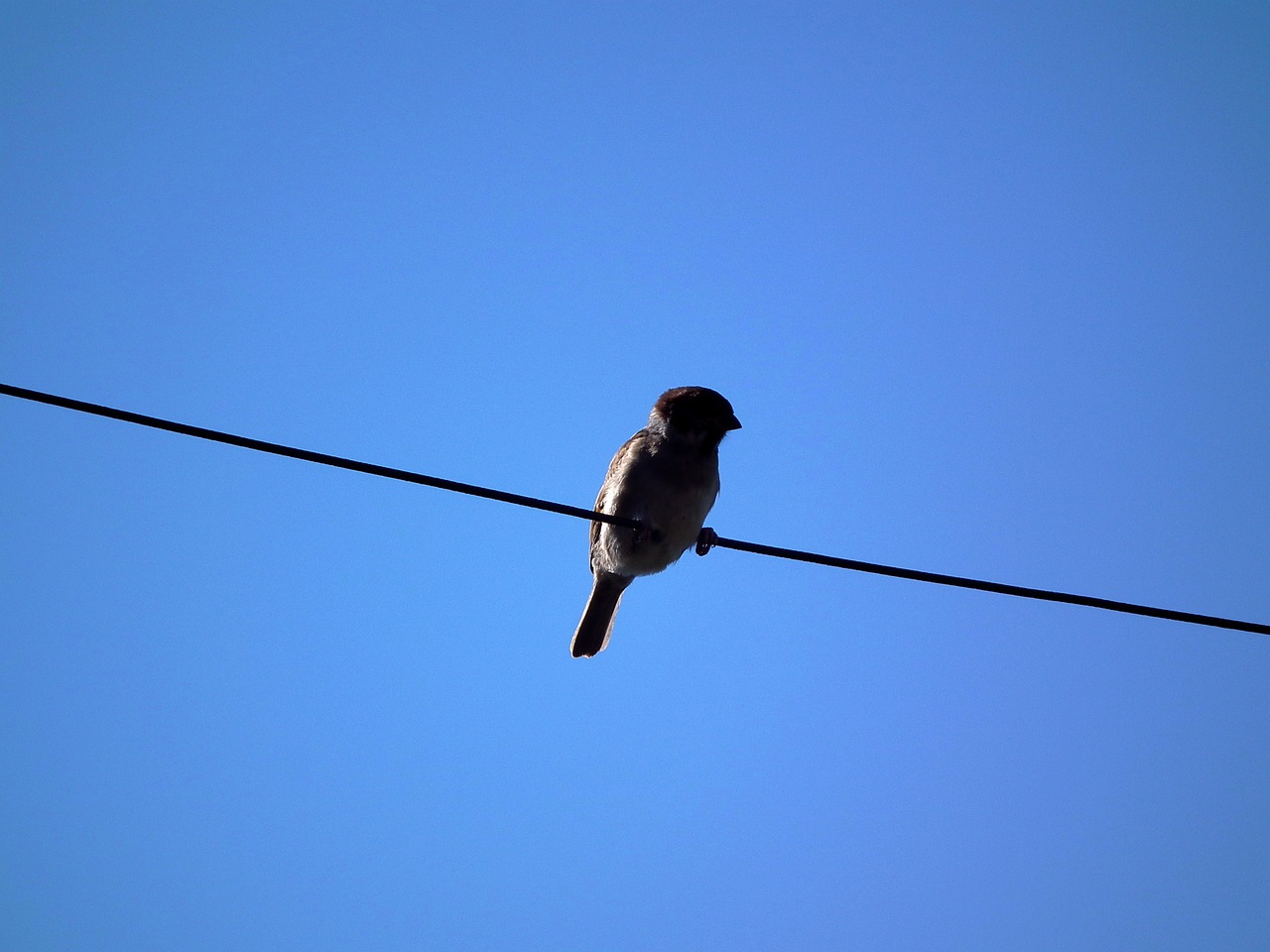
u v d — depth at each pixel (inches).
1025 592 414.9
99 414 369.4
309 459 392.5
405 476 404.2
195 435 381.1
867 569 425.7
